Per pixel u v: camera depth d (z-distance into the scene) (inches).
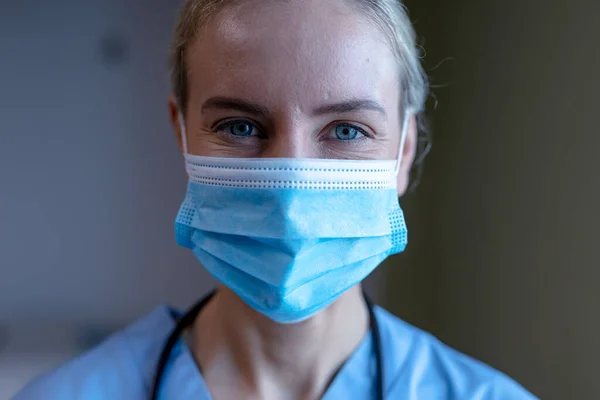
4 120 75.4
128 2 75.9
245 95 28.1
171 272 80.3
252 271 29.8
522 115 48.2
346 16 28.4
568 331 43.6
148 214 79.3
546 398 46.5
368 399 33.9
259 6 27.9
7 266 77.5
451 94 59.5
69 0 75.0
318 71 27.7
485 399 35.2
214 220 30.8
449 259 60.8
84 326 79.4
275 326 32.1
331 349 34.1
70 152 77.2
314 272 29.6
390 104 31.2
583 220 41.4
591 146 40.1
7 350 77.4
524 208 48.5
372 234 30.9
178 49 33.9
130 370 35.8
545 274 46.2
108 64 76.5
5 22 74.0
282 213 28.8
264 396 33.0
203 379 33.9
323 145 30.5
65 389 34.7
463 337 58.7
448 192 60.6
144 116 77.7
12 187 76.7
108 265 79.4
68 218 78.1
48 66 75.4
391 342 37.4
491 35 52.2
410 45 34.3
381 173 31.2
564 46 42.7
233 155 30.6
